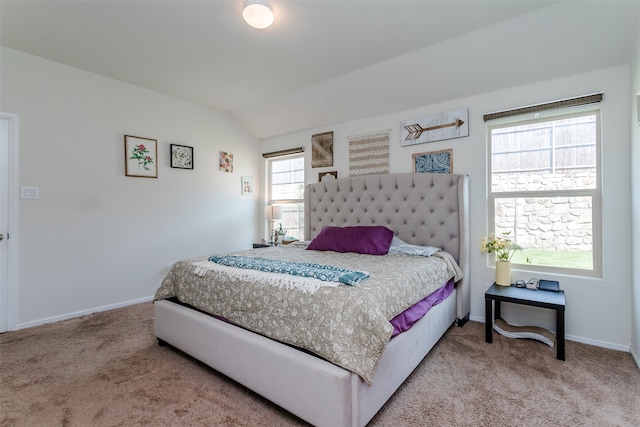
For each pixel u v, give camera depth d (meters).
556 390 1.77
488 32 2.34
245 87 3.48
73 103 3.00
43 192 2.82
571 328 2.47
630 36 2.08
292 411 1.49
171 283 2.38
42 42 2.56
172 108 3.77
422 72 2.86
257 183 4.80
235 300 1.88
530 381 1.86
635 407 1.62
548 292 2.40
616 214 2.29
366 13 2.14
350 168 3.76
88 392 1.76
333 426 1.33
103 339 2.48
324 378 1.35
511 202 2.80
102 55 2.78
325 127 4.02
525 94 2.67
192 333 2.04
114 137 3.28
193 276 2.21
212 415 1.56
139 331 2.65
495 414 1.56
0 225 2.62
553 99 2.54
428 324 2.10
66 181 2.95
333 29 2.34
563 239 2.57
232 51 2.69
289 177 4.58
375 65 2.92
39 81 2.80
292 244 3.62
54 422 1.51
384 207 3.33
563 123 2.57
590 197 2.46
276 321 1.65
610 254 2.31
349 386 1.33
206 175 4.13
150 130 3.57
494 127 2.88
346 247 2.94
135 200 3.45
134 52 2.72
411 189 3.16
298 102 3.76
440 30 2.35
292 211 4.54
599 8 2.00
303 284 1.62
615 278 2.30
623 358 2.15
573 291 2.46
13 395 1.72
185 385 1.83
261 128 4.51
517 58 2.47
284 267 1.91
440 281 2.37
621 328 2.28
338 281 1.62
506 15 2.17
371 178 3.43
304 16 2.18
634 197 2.12
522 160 2.75
